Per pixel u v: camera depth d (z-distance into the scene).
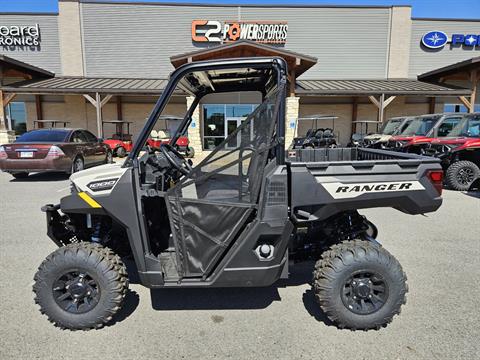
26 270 3.69
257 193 2.56
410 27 21.88
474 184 7.14
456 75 19.97
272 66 2.59
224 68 2.62
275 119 2.52
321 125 20.97
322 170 2.55
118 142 15.86
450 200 7.27
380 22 21.83
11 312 2.86
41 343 2.45
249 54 14.46
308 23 21.59
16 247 4.39
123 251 3.14
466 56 22.28
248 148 2.58
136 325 2.69
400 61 22.09
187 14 21.17
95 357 2.29
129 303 3.04
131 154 2.63
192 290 3.29
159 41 21.27
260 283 2.55
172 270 2.74
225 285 2.56
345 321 2.57
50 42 21.12
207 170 2.62
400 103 20.89
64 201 2.61
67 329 2.62
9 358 2.28
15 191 8.04
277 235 2.51
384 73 22.27
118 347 2.41
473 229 5.20
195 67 2.62
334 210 2.62
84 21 20.98
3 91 15.83
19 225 5.36
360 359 2.27
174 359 2.28
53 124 20.12
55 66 21.31
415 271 3.66
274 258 2.53
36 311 2.88
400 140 9.70
